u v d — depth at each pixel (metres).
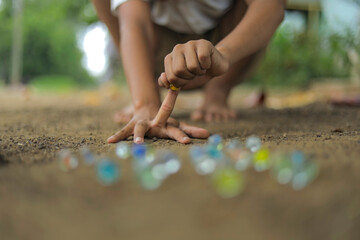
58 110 1.15
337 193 0.35
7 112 1.07
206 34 0.88
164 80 0.56
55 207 0.35
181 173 0.41
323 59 1.68
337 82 1.62
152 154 0.45
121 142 0.57
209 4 0.78
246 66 0.86
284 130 0.67
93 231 0.32
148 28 0.75
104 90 2.44
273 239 0.31
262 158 0.41
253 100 1.27
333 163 0.41
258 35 0.62
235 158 0.44
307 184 0.37
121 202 0.36
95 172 0.41
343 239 0.31
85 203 0.36
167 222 0.33
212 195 0.36
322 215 0.33
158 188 0.38
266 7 0.64
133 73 0.67
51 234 0.32
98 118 0.91
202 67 0.52
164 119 0.58
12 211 0.35
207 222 0.33
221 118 0.83
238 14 0.77
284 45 1.75
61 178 0.40
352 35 1.42
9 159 0.47
